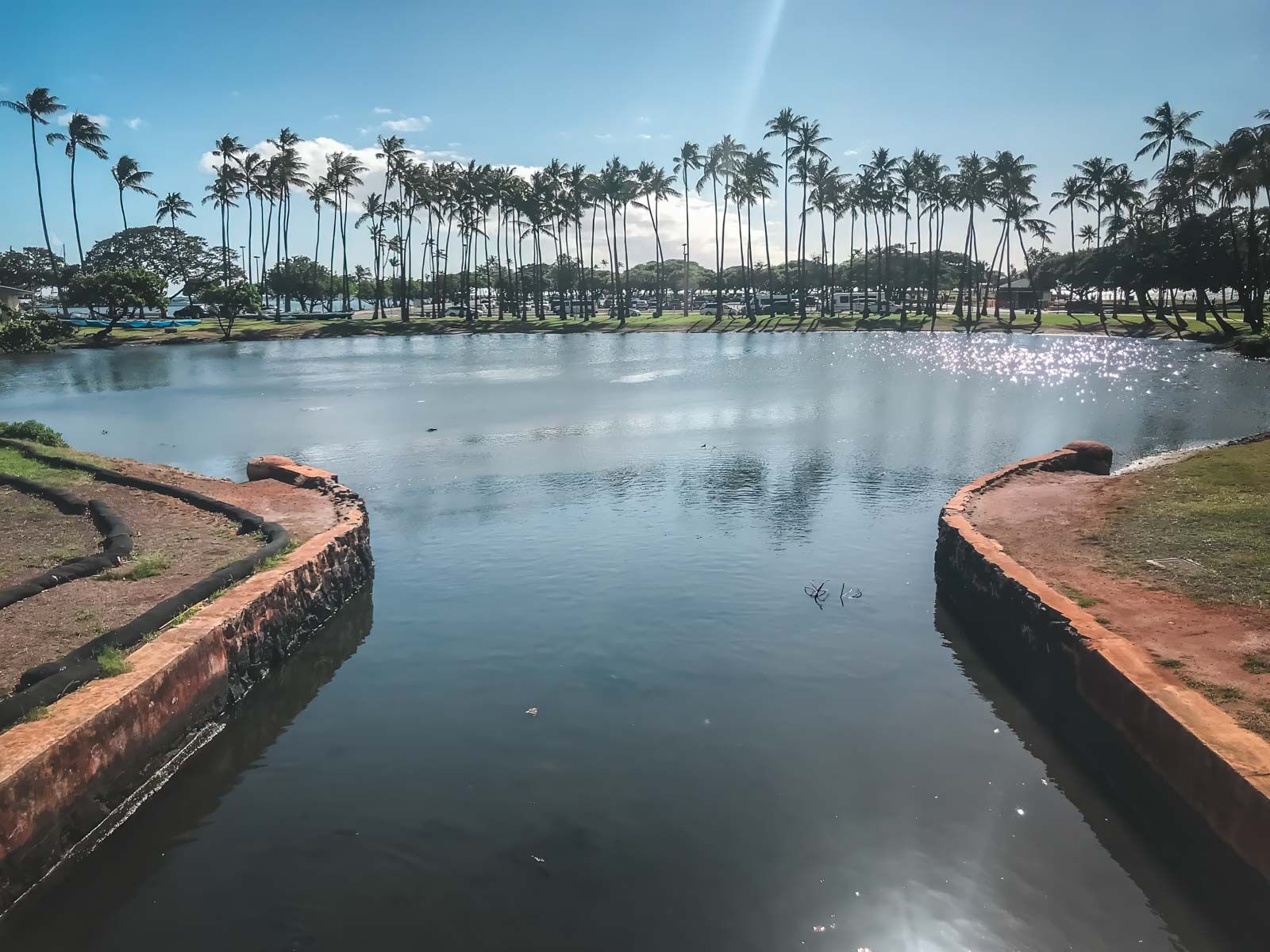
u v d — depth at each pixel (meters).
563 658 8.20
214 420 27.36
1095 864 5.12
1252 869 4.38
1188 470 12.47
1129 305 95.56
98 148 81.25
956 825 5.47
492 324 92.75
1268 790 4.35
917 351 56.50
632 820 5.52
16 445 17.61
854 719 6.92
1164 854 5.16
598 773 6.11
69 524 11.26
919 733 6.70
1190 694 5.44
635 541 12.27
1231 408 27.77
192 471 18.98
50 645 6.90
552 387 35.47
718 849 5.21
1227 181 56.53
